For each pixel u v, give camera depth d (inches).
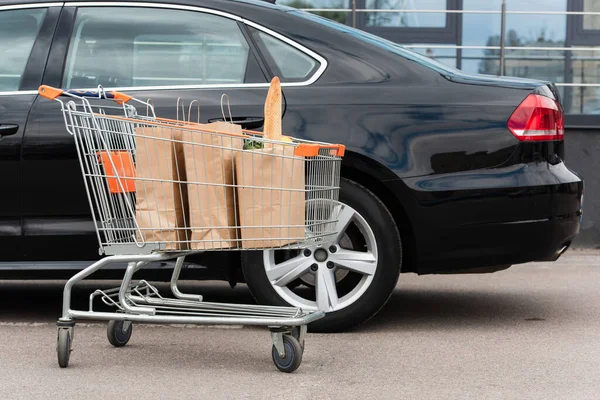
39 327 206.5
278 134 165.6
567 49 384.2
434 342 188.7
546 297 252.4
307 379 157.3
